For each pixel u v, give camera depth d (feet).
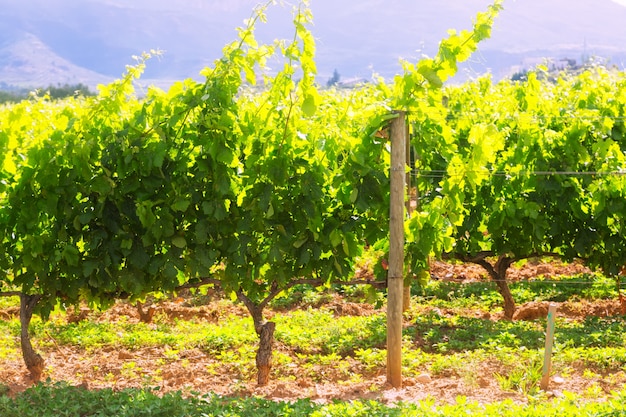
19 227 44.34
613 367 45.85
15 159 44.32
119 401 41.70
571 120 50.42
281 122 44.27
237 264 44.62
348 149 44.50
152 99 44.32
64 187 44.11
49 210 44.19
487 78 56.49
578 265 61.21
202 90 44.09
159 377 45.52
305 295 55.88
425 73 43.86
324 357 46.93
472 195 50.60
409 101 44.09
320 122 44.65
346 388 44.39
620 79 52.29
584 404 41.39
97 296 45.60
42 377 45.44
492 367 45.47
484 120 52.54
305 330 49.90
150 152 43.96
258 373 44.83
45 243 44.62
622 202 50.01
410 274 45.27
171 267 44.37
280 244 44.45
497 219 50.62
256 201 44.39
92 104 44.47
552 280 57.67
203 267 44.52
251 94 44.83
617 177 49.83
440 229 45.27
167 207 44.19
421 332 50.14
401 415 40.57
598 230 51.08
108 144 44.21
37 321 51.47
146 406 41.19
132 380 45.29
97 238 44.24
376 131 44.19
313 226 44.55
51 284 44.83
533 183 50.34
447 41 43.91
